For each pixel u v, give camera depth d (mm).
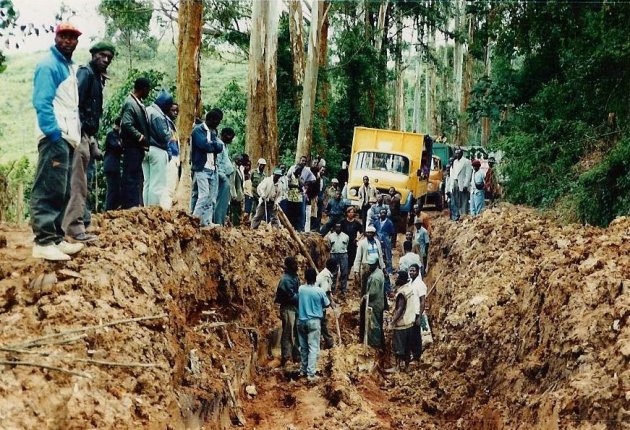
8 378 5090
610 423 5641
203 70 58969
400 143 24375
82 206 7359
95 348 5918
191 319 9523
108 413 5398
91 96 7352
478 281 12531
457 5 41250
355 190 23438
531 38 13555
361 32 35375
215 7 29641
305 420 9516
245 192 17328
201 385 7938
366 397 10938
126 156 9070
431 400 10555
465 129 41875
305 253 14227
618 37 11570
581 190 12750
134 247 7773
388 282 16969
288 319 11844
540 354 8047
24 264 6602
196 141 10766
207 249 10438
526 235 12961
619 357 6141
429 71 55844
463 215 19297
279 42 30797
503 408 8305
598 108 13273
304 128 26750
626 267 7809
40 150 6551
